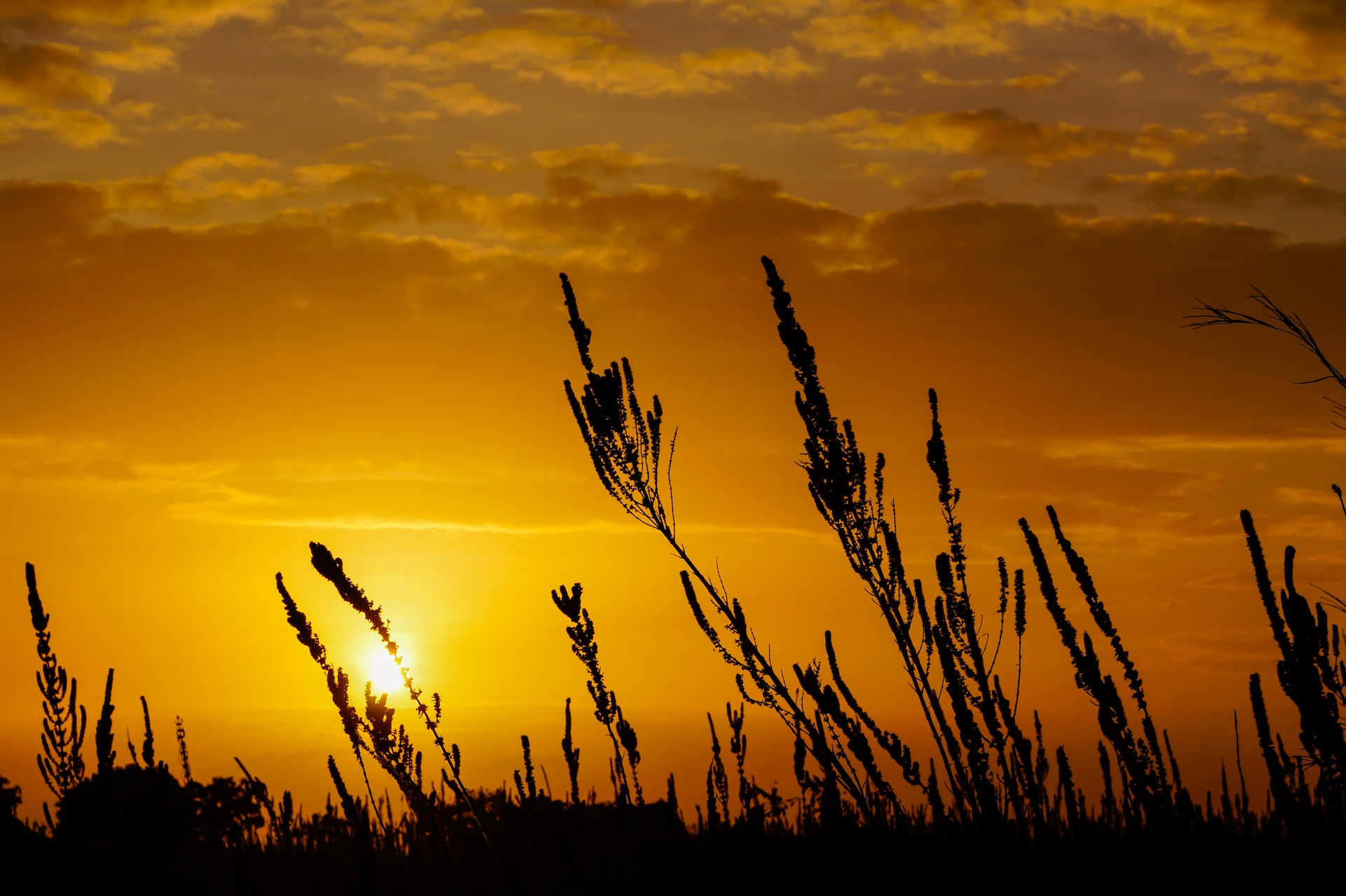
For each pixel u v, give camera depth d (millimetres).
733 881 6586
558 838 6246
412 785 5191
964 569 4715
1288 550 4355
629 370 5371
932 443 4859
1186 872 4973
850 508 4656
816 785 6586
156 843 6176
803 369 4785
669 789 7262
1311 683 4125
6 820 5965
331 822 7277
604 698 6449
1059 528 4941
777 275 4879
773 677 4777
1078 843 5395
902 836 5312
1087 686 4797
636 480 5180
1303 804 4723
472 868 5758
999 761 4742
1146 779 4824
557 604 6492
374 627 5211
